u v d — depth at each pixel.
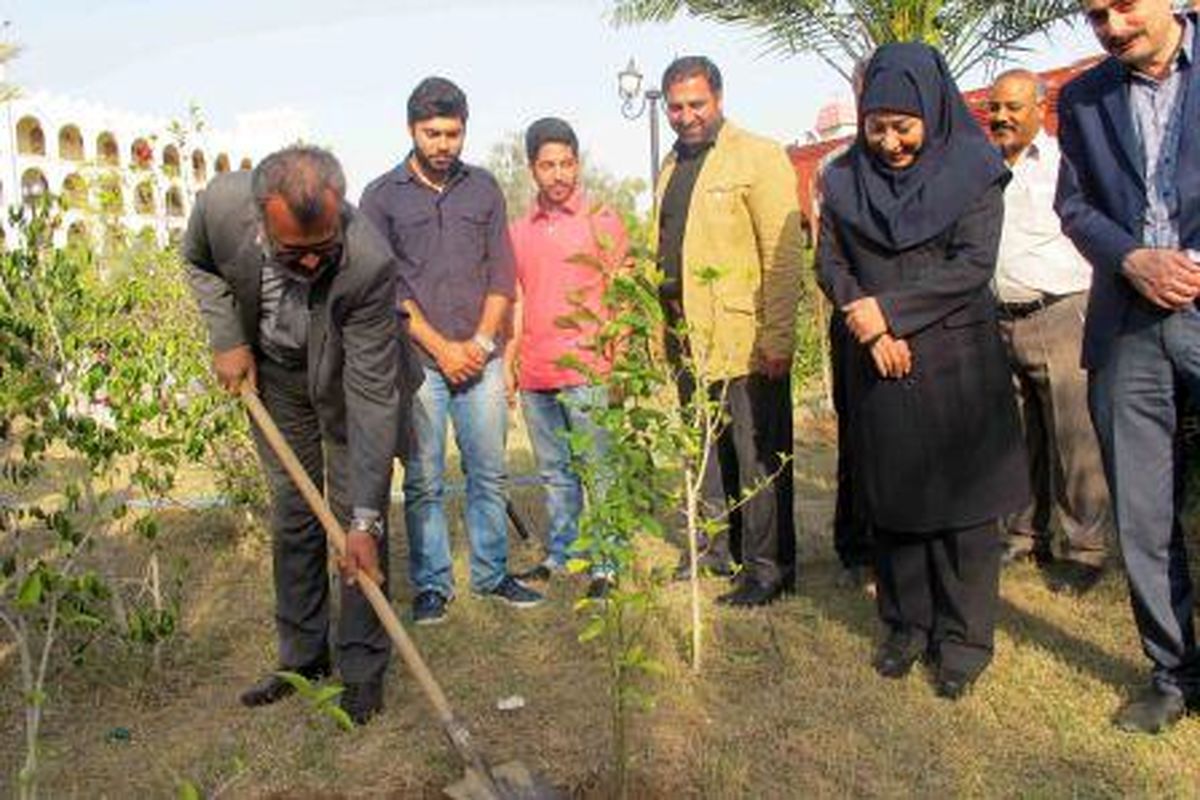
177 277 5.96
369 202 4.78
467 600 5.04
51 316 4.16
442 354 4.68
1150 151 3.28
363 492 3.46
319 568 4.02
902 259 3.77
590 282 4.92
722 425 4.92
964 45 9.80
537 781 3.33
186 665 4.42
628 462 3.48
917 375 3.75
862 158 3.83
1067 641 4.28
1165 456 3.42
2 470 4.21
